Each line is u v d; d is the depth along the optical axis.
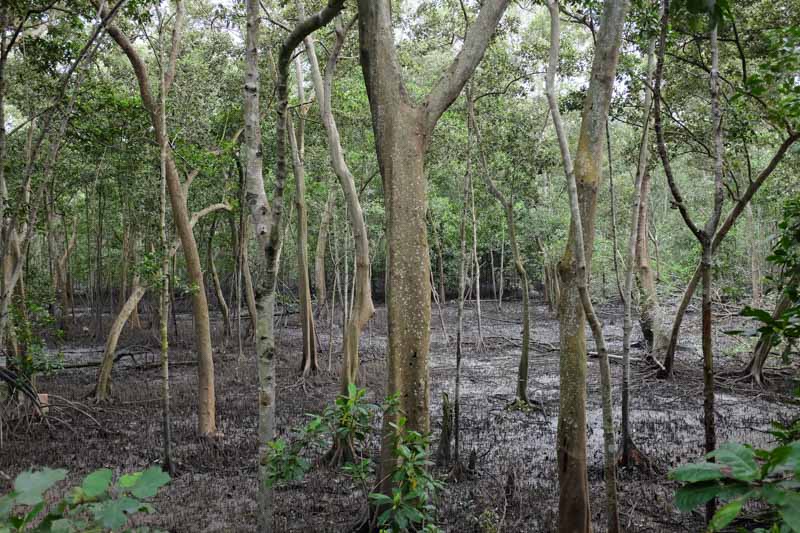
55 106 8.27
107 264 28.73
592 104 5.05
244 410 11.73
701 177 23.94
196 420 10.89
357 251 9.15
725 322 16.25
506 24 10.88
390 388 5.52
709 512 3.78
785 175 12.20
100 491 1.88
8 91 10.91
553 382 14.05
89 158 14.89
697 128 10.98
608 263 23.22
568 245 5.03
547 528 5.70
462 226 8.73
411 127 5.73
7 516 1.80
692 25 3.51
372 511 5.47
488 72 11.05
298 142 16.28
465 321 28.03
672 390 12.64
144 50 18.03
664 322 15.45
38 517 5.82
